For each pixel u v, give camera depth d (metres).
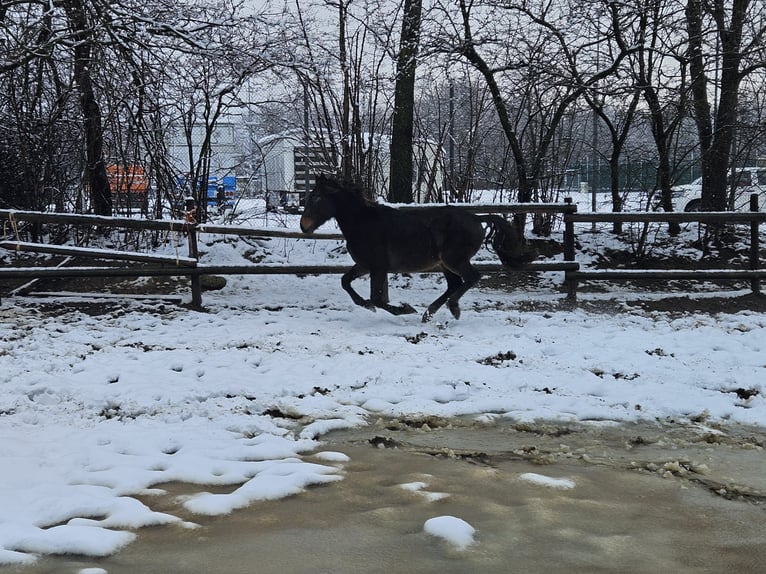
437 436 5.09
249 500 3.82
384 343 7.92
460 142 15.67
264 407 5.66
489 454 4.70
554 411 5.58
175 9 12.14
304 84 13.62
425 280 12.15
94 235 13.06
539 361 7.14
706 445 4.88
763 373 6.60
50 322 9.09
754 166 16.03
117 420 5.30
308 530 3.45
